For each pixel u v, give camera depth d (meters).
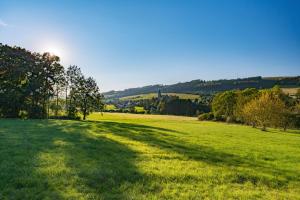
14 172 16.47
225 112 133.00
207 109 180.75
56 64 91.06
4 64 81.44
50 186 14.52
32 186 14.45
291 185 19.27
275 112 85.94
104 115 146.00
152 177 17.41
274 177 20.52
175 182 16.98
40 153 21.69
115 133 39.59
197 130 59.88
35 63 87.00
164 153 26.03
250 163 25.27
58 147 24.86
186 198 14.43
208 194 15.40
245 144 39.19
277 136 59.47
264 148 36.53
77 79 97.50
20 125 44.47
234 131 64.75
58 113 94.62
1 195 13.12
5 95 78.75
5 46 82.62
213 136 47.56
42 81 87.00
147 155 24.31
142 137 36.97
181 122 103.06
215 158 25.84
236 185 17.81
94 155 22.39
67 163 19.05
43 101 88.31
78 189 14.37
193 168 20.91
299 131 93.25
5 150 22.45
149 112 185.62
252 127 93.75
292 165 26.23
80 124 51.31
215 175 19.30
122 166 19.42
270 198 15.67
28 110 84.25
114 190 14.73
